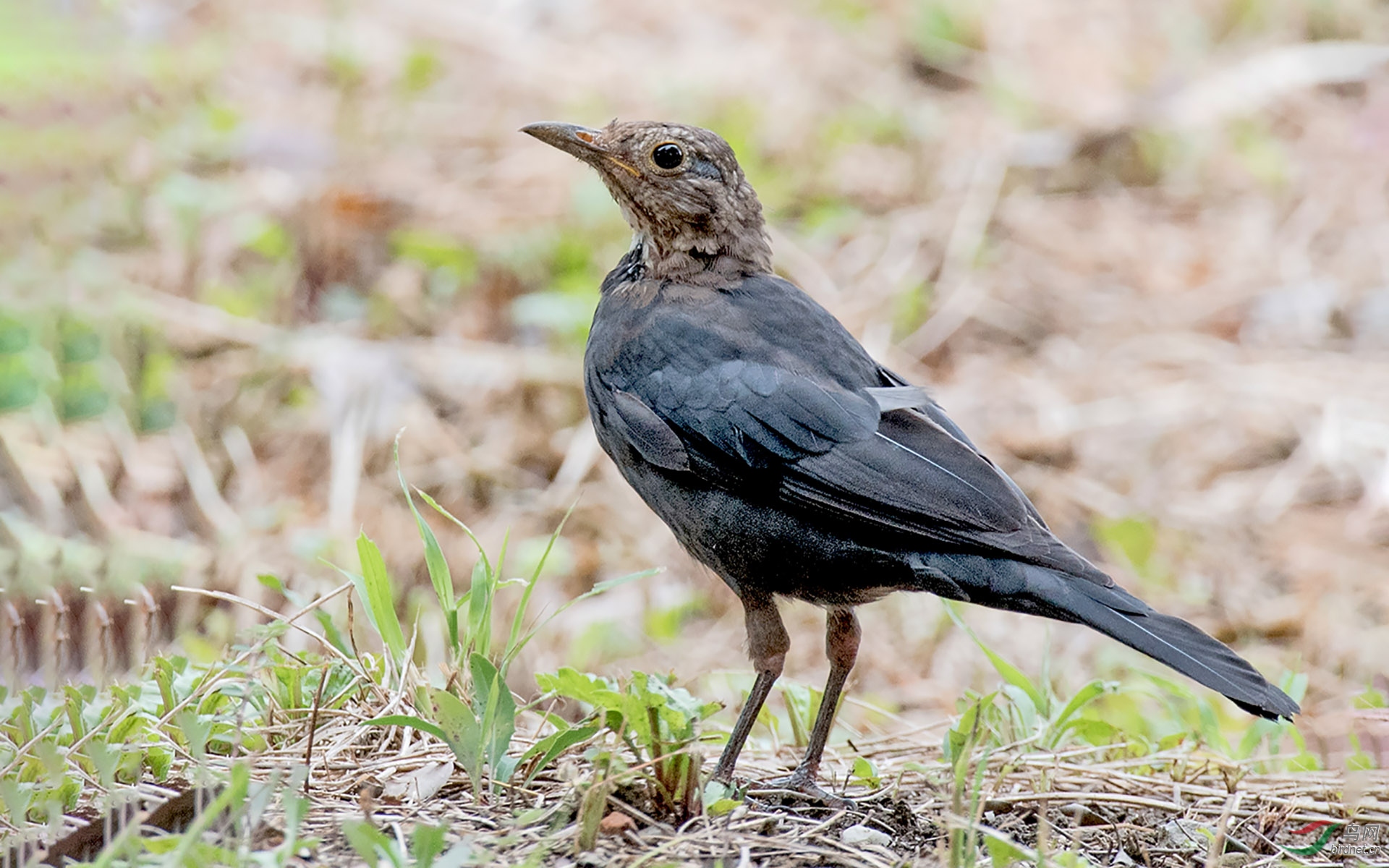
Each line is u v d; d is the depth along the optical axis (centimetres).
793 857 639
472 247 1470
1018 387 1423
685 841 637
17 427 1231
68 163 1537
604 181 847
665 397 778
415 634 755
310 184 1545
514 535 1212
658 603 1164
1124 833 699
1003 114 1820
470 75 1819
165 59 1717
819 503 735
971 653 1131
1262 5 2061
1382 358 1464
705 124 1700
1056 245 1633
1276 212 1700
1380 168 1762
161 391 1293
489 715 661
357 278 1462
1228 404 1394
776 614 770
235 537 1145
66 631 946
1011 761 755
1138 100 1872
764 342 782
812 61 1886
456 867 560
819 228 1585
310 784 679
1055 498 1290
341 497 1205
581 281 1434
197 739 633
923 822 692
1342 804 736
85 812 645
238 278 1452
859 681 1105
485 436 1302
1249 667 645
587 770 687
